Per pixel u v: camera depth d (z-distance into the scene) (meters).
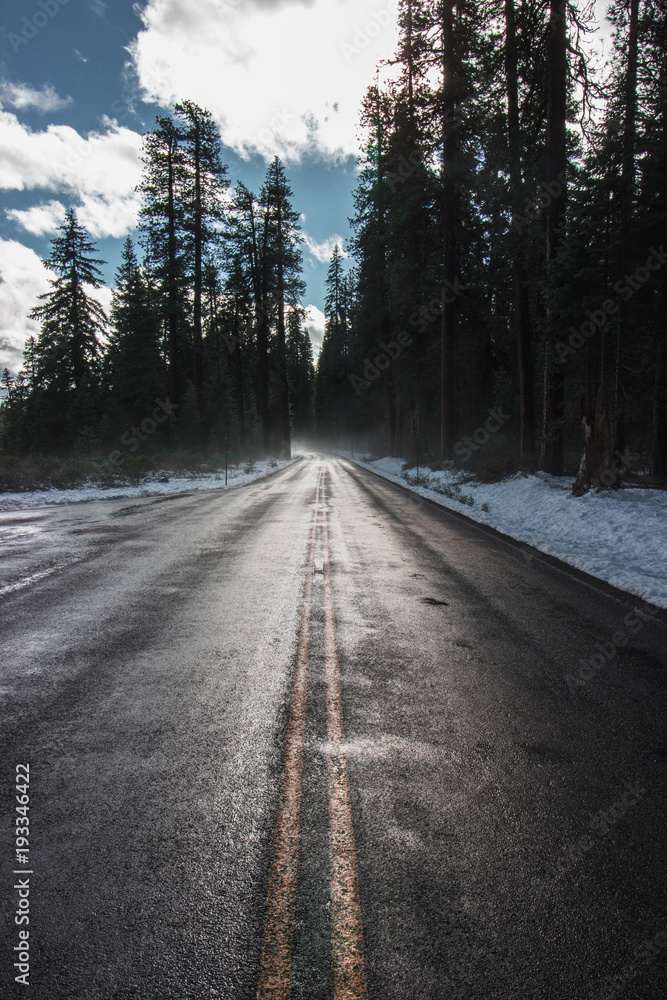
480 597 6.33
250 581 6.87
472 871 2.09
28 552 8.62
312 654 4.42
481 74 19.34
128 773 2.72
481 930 1.82
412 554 8.82
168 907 1.89
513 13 17.22
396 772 2.77
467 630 5.13
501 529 11.60
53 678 3.89
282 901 1.92
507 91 19.47
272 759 2.87
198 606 5.75
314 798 2.54
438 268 28.12
